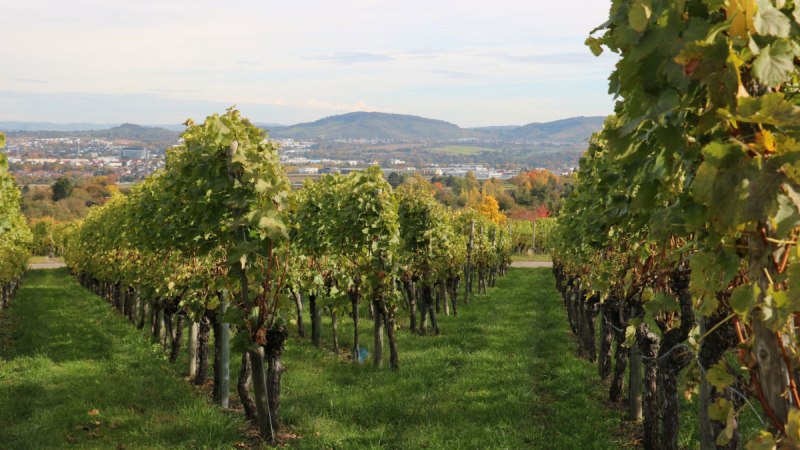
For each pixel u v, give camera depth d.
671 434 7.53
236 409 11.83
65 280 45.88
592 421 10.43
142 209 13.88
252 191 9.30
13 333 20.75
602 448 9.12
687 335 6.77
